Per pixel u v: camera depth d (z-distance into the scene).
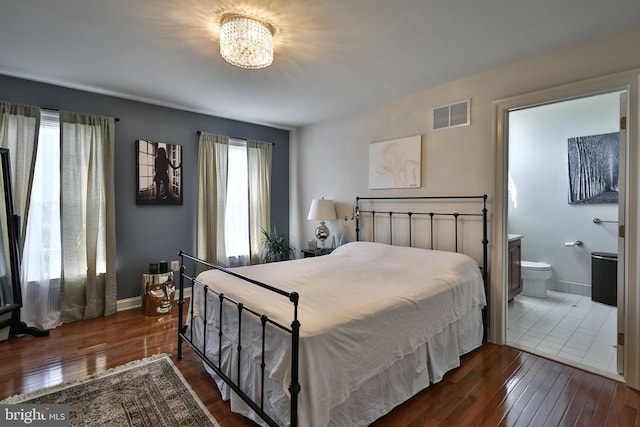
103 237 3.22
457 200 2.93
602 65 2.14
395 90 3.16
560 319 3.27
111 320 3.11
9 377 2.09
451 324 2.24
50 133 3.00
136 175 3.46
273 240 4.37
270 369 1.54
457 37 2.15
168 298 3.33
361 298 1.83
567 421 1.72
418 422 1.71
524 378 2.14
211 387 2.02
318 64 2.57
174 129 3.72
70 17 1.91
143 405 1.82
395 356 1.75
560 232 4.25
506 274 2.69
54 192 3.02
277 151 4.70
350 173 3.96
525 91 2.49
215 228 3.95
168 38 2.16
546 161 4.35
